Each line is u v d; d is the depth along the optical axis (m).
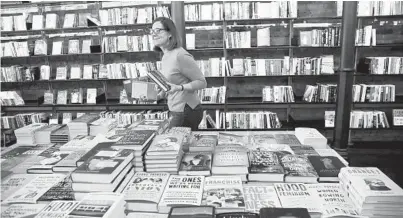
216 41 5.02
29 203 1.33
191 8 4.45
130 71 4.74
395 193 1.19
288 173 1.55
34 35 5.11
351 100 4.18
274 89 4.60
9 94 5.06
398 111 4.61
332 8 4.81
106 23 4.67
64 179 1.56
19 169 1.68
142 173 1.59
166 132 1.98
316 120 5.07
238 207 1.23
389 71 4.39
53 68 5.30
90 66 4.82
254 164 1.64
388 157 4.35
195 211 1.19
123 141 1.65
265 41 4.49
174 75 2.50
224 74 4.55
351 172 1.40
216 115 4.66
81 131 2.20
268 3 4.40
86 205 1.11
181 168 1.59
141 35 4.83
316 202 1.30
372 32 4.33
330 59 4.39
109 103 4.95
